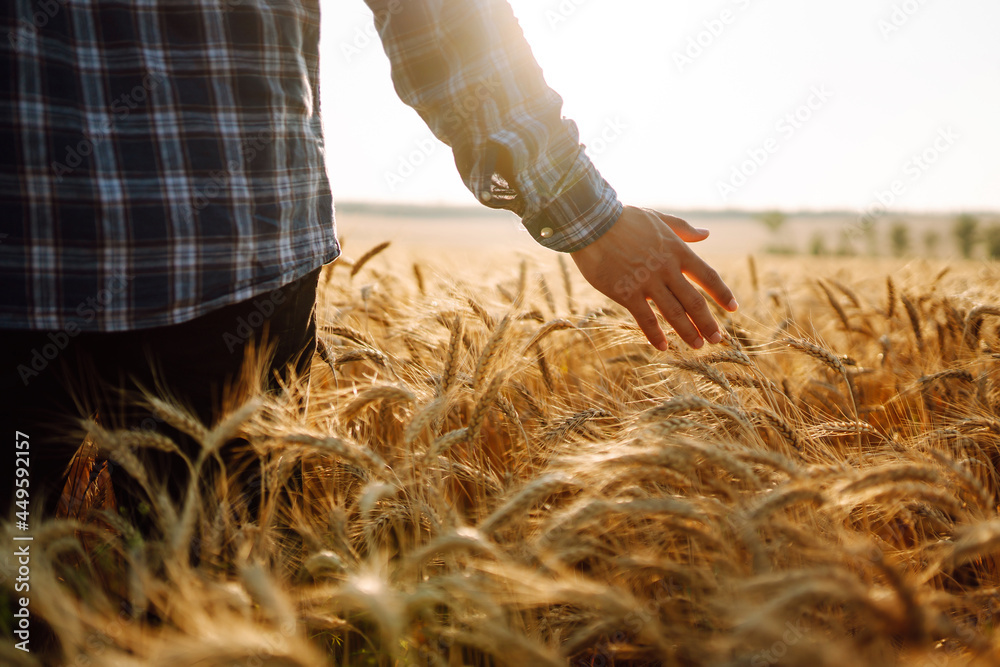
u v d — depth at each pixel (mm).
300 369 1532
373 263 3783
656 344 1667
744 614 939
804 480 1161
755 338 2488
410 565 1116
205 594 1053
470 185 1521
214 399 1324
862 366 2623
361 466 1328
